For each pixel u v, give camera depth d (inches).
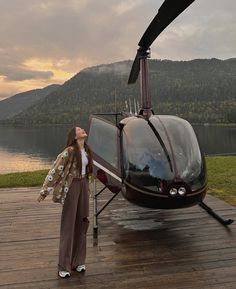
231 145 2135.8
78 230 152.3
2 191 310.3
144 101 226.2
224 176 350.6
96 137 222.4
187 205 182.9
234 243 183.8
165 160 183.9
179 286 140.9
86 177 151.4
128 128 202.5
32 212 245.9
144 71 228.1
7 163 2252.7
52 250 179.5
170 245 183.6
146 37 205.9
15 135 6131.9
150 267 158.4
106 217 232.4
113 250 178.4
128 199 194.7
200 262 162.6
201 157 194.4
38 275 152.3
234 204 257.6
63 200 146.8
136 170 187.5
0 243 189.9
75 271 154.5
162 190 178.5
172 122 203.3
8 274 153.5
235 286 140.4
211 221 219.1
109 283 144.4
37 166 2044.8
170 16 163.9
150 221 222.2
